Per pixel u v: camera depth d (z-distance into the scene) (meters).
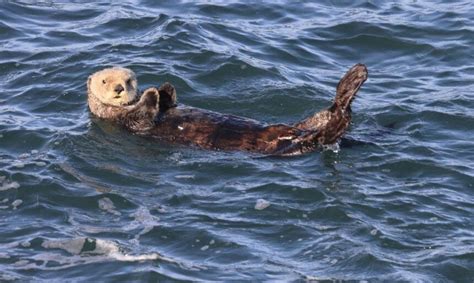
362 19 56.47
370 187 38.88
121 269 33.66
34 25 55.22
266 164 40.53
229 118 43.00
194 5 58.03
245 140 41.94
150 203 37.72
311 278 33.16
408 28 55.56
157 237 35.50
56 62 50.62
